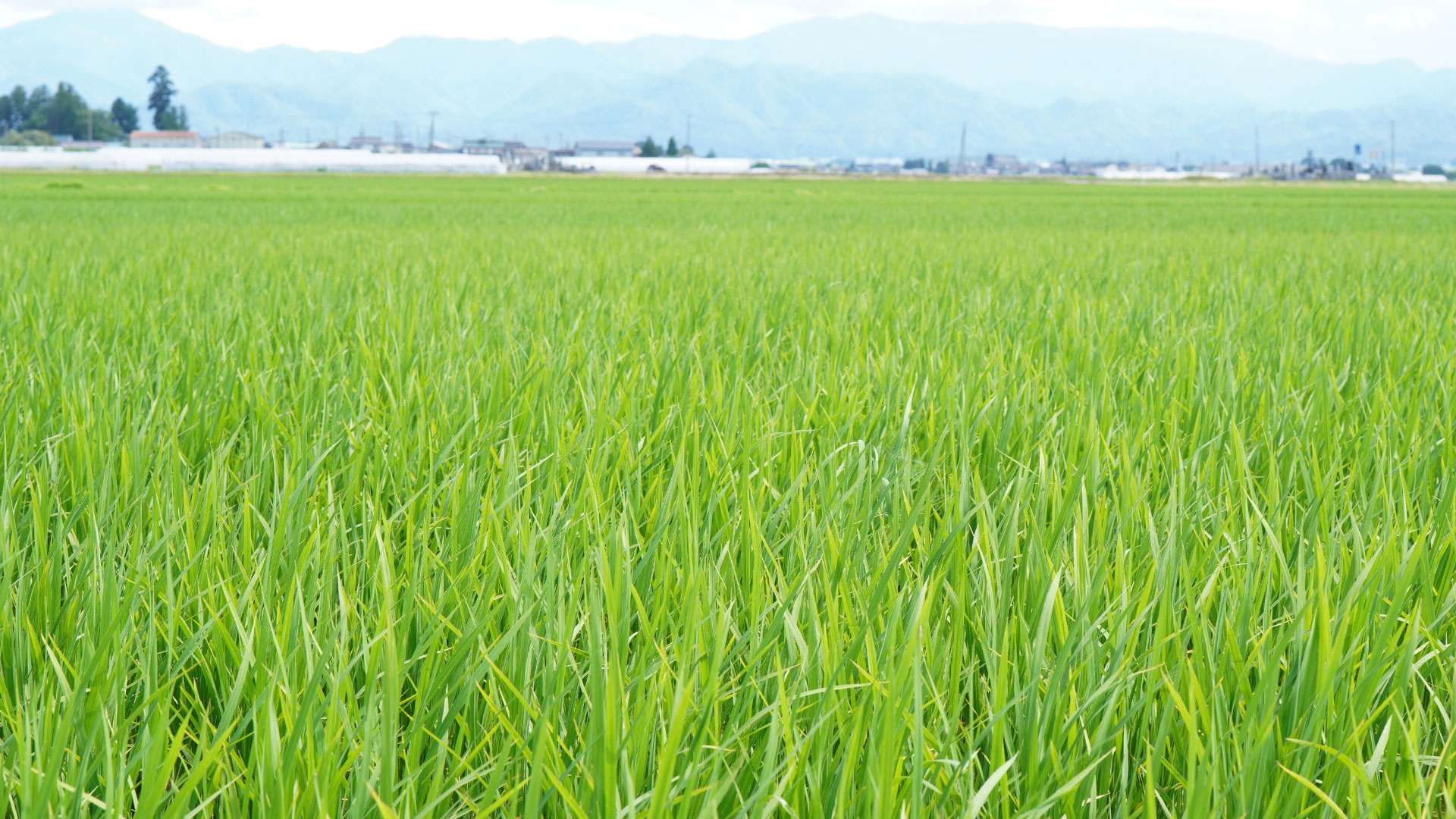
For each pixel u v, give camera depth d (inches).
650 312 239.0
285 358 172.9
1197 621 72.5
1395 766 61.4
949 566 83.4
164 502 96.4
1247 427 135.8
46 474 106.0
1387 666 66.4
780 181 3565.5
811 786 57.2
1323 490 99.0
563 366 161.3
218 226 692.1
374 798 51.8
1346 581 80.2
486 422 128.7
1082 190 2551.7
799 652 68.7
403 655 69.7
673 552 87.2
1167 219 992.9
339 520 91.0
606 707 53.0
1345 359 182.5
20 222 730.8
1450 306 264.8
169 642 67.9
